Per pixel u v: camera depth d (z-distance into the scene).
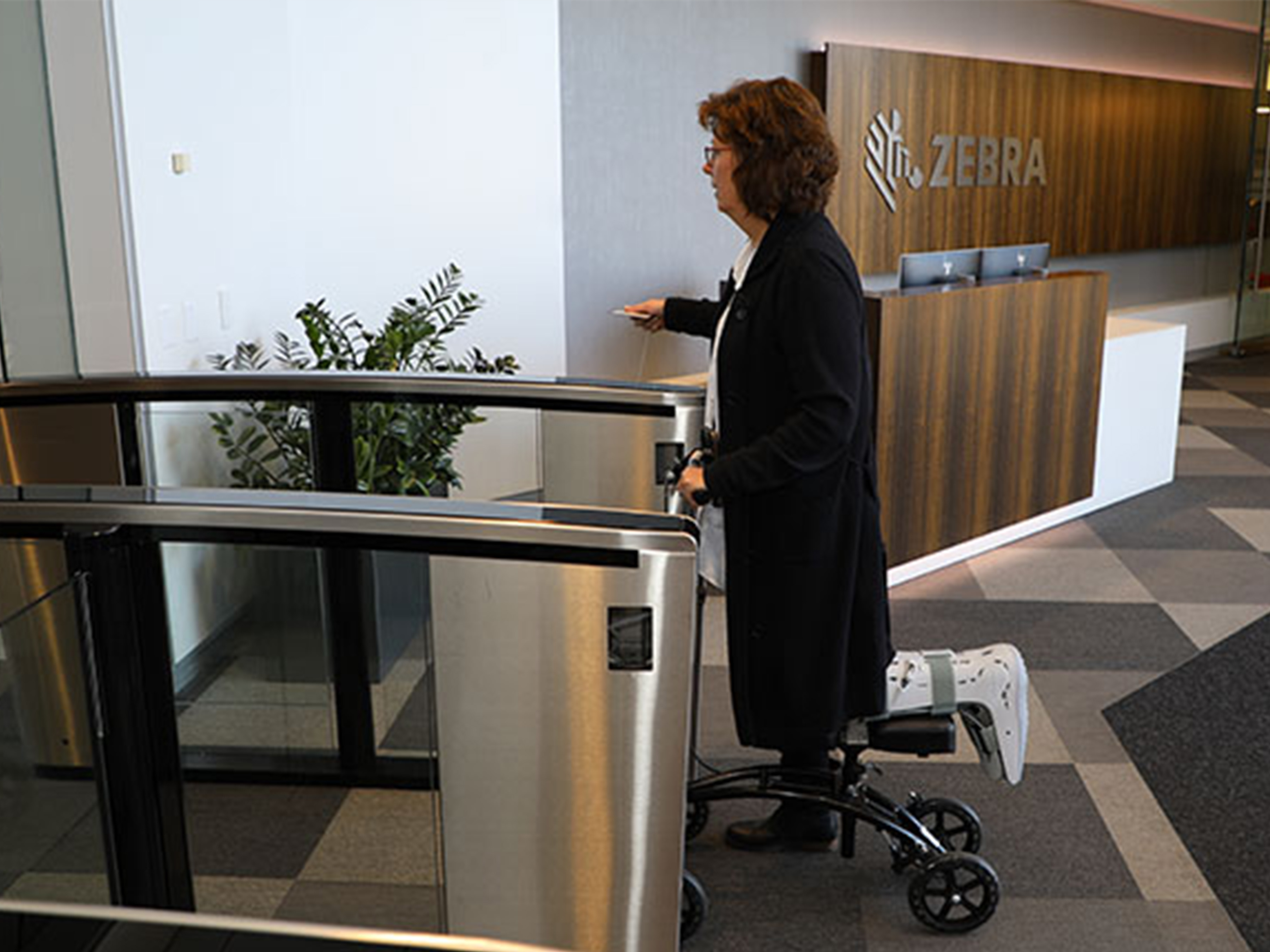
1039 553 5.23
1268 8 9.59
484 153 5.08
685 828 2.08
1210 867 2.82
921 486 4.72
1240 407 8.36
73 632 1.77
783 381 2.37
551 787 1.87
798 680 2.45
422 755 1.88
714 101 2.41
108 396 2.79
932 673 2.61
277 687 1.86
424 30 4.74
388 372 2.87
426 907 1.96
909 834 2.61
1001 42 7.84
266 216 4.04
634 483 2.78
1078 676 3.93
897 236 7.17
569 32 5.54
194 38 3.54
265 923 0.81
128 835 1.87
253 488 2.87
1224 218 10.36
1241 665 4.02
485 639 1.80
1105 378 5.72
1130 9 8.82
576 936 1.95
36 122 2.91
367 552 1.79
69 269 3.21
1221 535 5.50
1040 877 2.79
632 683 1.80
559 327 5.58
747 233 2.49
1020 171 8.07
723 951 2.51
